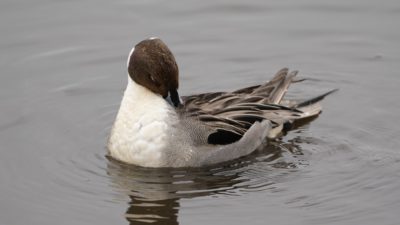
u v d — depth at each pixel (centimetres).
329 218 1303
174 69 1427
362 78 1819
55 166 1480
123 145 1460
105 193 1391
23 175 1452
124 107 1457
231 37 1972
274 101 1620
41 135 1598
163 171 1450
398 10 2039
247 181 1430
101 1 2084
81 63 1880
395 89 1759
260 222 1296
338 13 2055
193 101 1538
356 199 1357
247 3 2077
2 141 1569
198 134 1462
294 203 1352
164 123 1433
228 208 1342
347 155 1510
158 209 1342
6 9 2044
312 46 1942
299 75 1839
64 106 1719
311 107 1658
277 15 2059
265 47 1938
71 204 1359
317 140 1572
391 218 1295
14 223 1306
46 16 2025
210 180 1437
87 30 1983
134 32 1973
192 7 2077
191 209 1341
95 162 1494
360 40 1948
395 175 1426
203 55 1914
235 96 1576
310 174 1448
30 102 1723
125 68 1869
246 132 1513
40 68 1856
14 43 1928
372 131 1595
